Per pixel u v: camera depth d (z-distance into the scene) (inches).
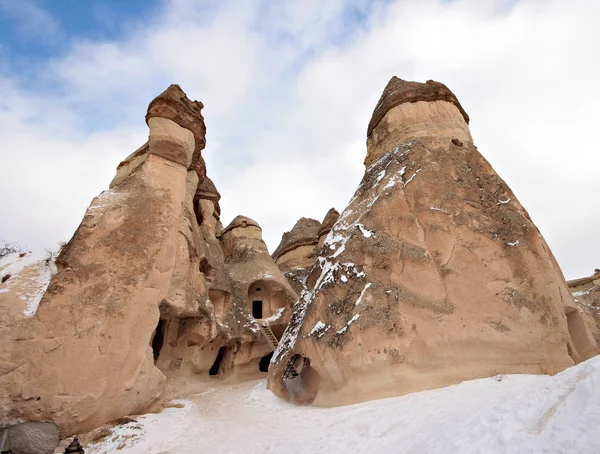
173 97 610.5
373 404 359.6
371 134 723.4
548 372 382.9
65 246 451.5
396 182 535.2
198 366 733.3
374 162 666.8
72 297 406.6
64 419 357.1
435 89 651.5
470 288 433.7
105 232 465.7
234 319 858.8
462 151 571.2
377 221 504.4
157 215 523.2
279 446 301.4
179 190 576.4
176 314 636.7
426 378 384.8
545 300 413.7
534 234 453.4
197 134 646.5
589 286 1050.7
